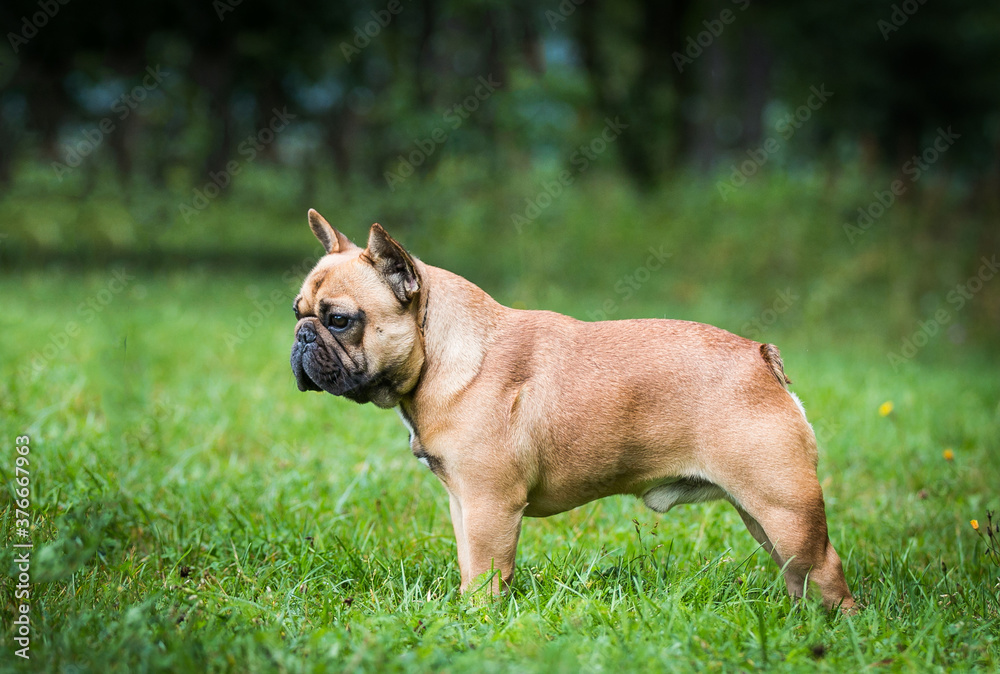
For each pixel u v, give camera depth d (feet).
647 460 16.84
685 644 14.30
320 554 18.94
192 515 21.25
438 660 13.43
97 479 21.44
